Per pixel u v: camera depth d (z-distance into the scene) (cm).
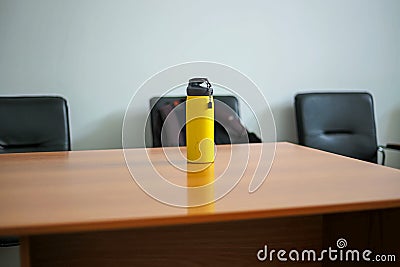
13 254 245
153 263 130
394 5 296
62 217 88
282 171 134
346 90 296
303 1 282
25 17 246
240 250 136
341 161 150
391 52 300
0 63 247
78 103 260
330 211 97
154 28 263
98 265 126
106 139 266
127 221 87
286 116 288
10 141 218
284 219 139
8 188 113
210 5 269
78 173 131
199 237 132
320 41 288
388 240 115
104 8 255
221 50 274
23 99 225
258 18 277
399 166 307
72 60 255
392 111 305
